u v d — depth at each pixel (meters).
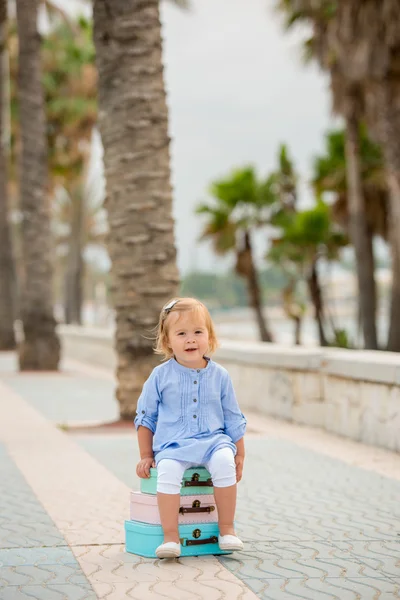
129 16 12.39
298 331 46.81
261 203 43.59
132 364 12.54
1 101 33.16
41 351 24.31
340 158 39.53
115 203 12.45
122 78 12.40
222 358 15.82
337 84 31.00
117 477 8.70
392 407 10.39
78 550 5.90
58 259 72.56
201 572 5.30
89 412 14.64
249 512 7.11
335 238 42.56
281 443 10.99
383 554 5.73
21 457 9.93
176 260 12.54
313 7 27.70
